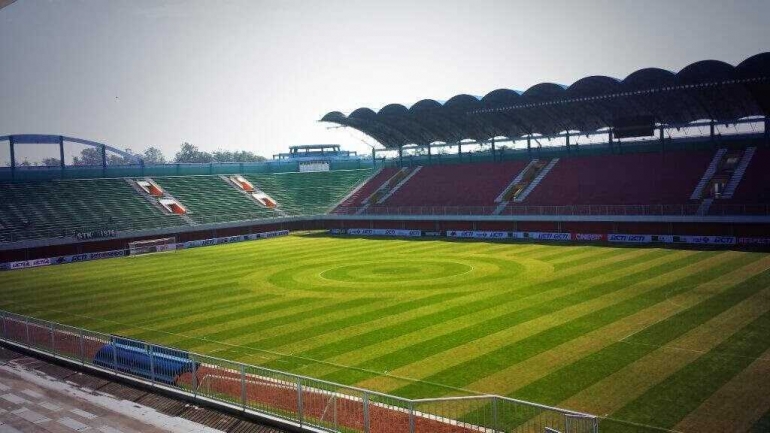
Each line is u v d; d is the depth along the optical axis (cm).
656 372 1923
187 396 1811
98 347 2373
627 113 6225
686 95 5494
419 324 2673
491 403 1733
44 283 4291
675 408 1642
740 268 3600
